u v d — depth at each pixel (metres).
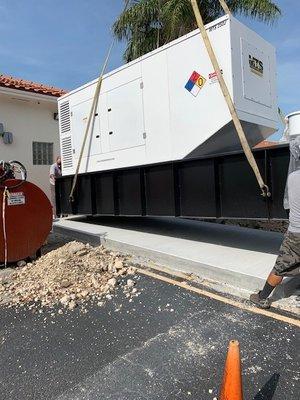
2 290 4.82
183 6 12.10
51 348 3.36
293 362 2.97
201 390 2.68
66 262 5.33
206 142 5.75
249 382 2.75
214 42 5.46
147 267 5.52
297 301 4.02
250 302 4.07
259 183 4.67
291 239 3.58
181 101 5.99
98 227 8.31
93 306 4.22
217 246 6.00
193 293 4.41
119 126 7.27
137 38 13.54
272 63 6.23
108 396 2.66
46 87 12.46
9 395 2.72
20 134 11.32
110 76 7.41
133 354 3.19
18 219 5.84
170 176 6.22
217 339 3.37
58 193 9.24
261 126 5.93
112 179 7.50
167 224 8.55
